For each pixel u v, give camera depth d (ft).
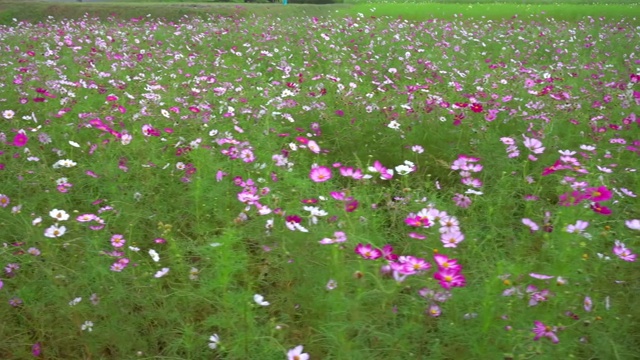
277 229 8.71
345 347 6.36
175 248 8.42
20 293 7.48
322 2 76.02
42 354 7.20
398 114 14.52
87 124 13.29
